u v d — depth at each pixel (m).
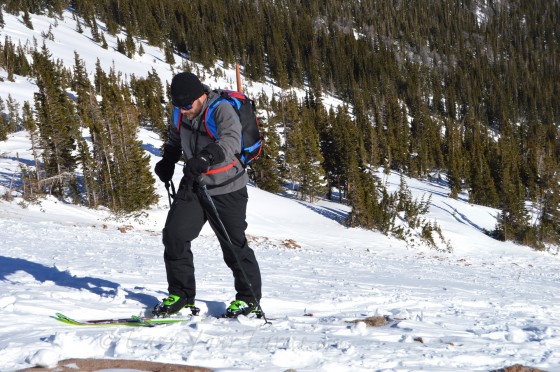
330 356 2.89
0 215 21.61
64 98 55.62
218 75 136.00
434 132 101.44
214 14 170.12
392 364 2.81
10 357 2.56
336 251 27.58
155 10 159.88
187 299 4.14
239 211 4.07
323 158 52.56
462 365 2.92
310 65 150.88
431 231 41.25
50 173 34.88
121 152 33.81
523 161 86.19
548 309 6.66
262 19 173.62
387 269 13.70
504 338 3.93
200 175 3.88
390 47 188.38
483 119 152.75
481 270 19.62
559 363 3.03
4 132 52.78
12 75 84.31
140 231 24.47
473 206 60.22
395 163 84.44
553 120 159.00
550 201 60.84
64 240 13.42
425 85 166.00
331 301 5.82
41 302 4.06
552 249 51.66
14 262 7.38
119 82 108.31
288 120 60.06
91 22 150.50
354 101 137.38
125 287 5.42
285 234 33.38
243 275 4.11
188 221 4.01
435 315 5.30
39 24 136.00
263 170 50.94
